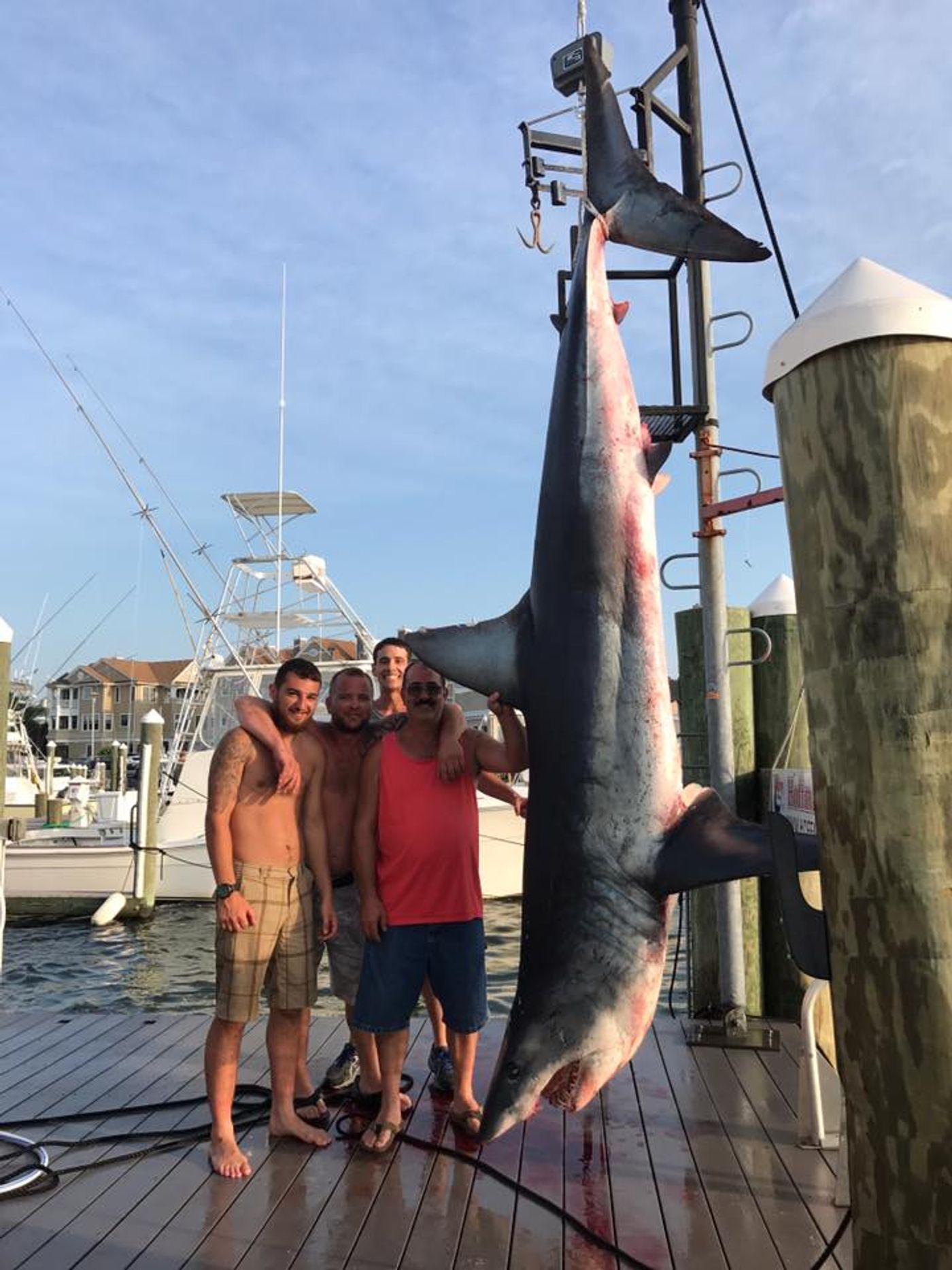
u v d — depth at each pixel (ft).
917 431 5.29
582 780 8.02
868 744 5.34
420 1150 10.62
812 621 5.61
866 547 5.33
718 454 14.05
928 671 5.24
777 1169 9.93
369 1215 9.15
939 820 5.23
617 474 8.60
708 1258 8.27
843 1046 5.56
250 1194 9.60
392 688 13.98
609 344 8.93
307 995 10.89
